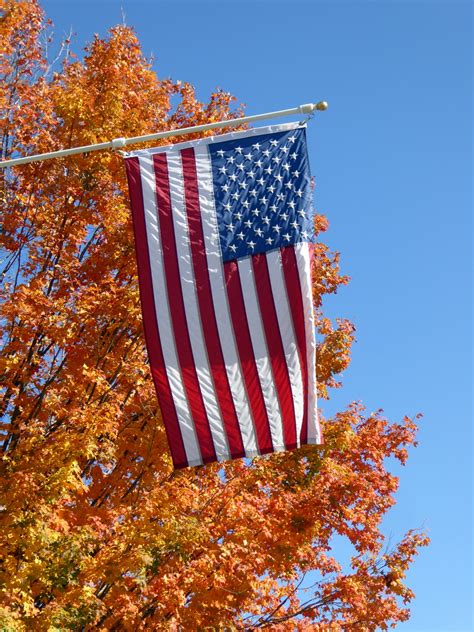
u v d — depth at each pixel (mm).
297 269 11805
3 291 15531
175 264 11914
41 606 14258
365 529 17266
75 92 17531
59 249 16500
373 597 17438
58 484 13492
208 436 11352
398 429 19375
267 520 15203
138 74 19766
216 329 11656
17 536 13008
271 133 12539
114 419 14789
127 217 16984
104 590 14297
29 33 18672
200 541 14000
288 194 12211
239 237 12008
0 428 14891
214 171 12344
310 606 16719
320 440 11359
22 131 16828
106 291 16250
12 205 16859
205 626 14570
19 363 15188
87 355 15328
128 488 15766
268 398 11453
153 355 11609
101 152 17016
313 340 11609
